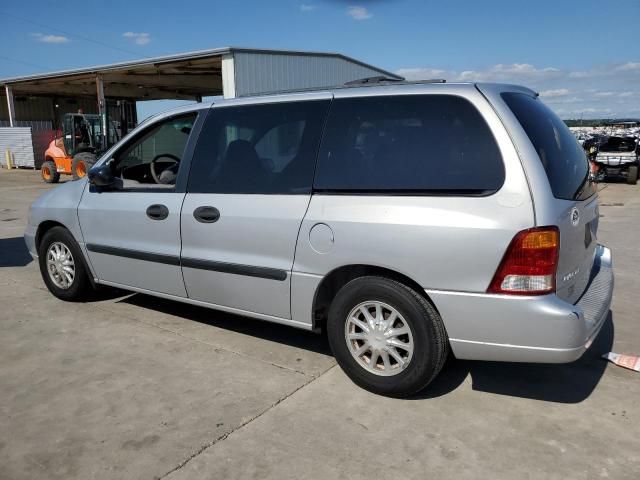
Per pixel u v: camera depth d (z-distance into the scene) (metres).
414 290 3.08
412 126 3.13
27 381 3.49
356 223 3.15
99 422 3.01
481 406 3.20
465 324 2.93
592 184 3.53
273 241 3.49
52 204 4.88
